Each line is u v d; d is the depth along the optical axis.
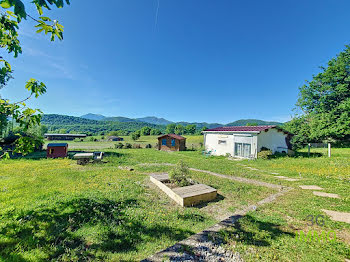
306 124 21.53
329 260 2.33
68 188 5.75
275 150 14.95
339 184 6.01
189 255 2.41
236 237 2.85
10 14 1.93
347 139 19.12
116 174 8.09
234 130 15.49
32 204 4.27
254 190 5.67
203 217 3.80
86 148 24.61
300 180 6.86
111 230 3.17
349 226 3.21
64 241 2.81
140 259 2.42
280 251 2.51
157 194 5.33
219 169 9.52
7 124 2.44
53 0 1.63
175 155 17.09
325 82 22.12
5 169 8.92
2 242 2.70
